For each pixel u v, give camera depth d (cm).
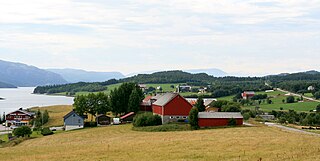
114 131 9481
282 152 4450
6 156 4950
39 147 6116
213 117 9538
